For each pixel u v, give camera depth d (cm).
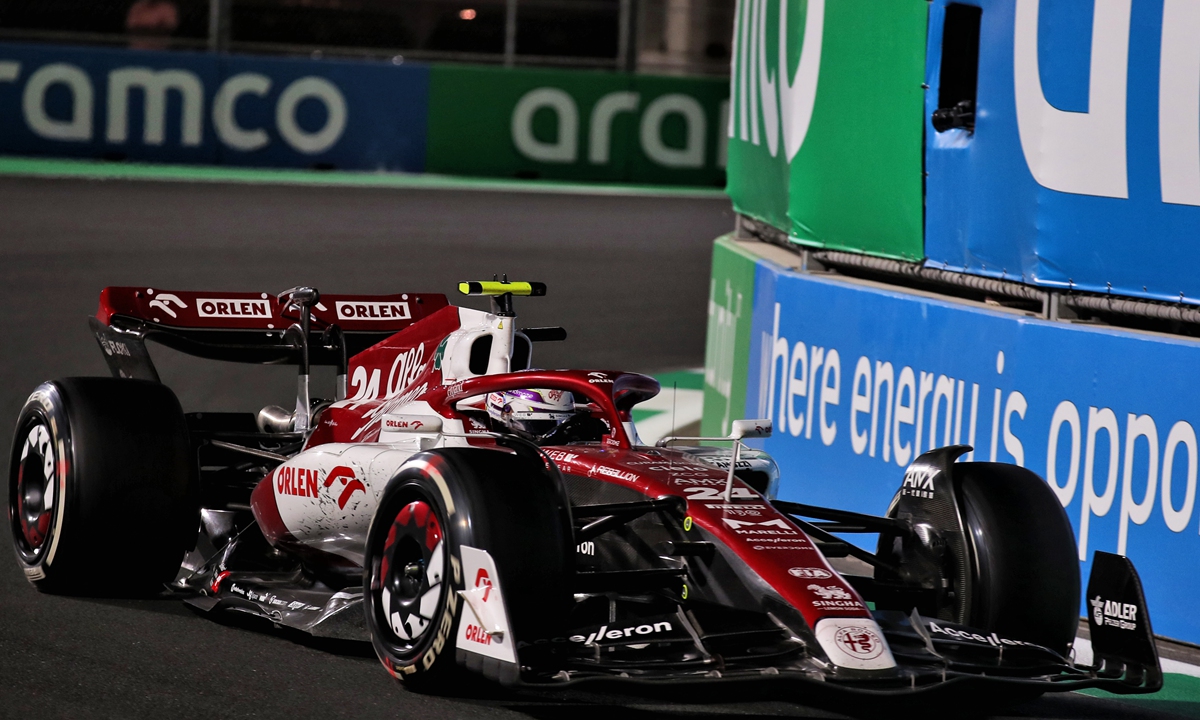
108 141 9106
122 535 2022
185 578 2172
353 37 10200
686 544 1670
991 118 2362
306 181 8800
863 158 2700
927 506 1830
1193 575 2016
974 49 2531
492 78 9706
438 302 2552
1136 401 2080
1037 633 1748
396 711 1611
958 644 1641
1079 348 2155
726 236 3675
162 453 2048
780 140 3123
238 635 1923
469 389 1888
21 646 1823
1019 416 2239
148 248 5966
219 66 9231
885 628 1683
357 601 1839
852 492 2589
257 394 3853
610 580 1634
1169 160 2095
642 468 1759
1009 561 1738
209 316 2381
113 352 2366
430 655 1616
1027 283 2283
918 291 2606
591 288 5734
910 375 2462
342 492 1955
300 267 5694
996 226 2353
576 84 9819
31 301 4797
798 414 2770
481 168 9788
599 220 7856
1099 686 1606
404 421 1956
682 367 4369
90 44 9662
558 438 1930
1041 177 2247
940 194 2494
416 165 9712
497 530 1570
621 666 1531
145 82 9112
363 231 6838
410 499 1689
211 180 8506
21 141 9038
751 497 1717
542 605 1573
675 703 1692
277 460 2180
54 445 2038
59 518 2017
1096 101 2178
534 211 8069
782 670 1498
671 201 8981
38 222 6462
